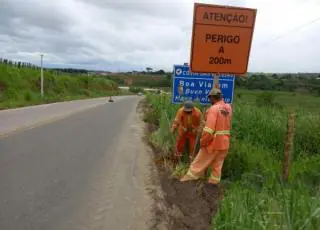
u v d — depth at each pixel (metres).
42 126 14.19
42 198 5.72
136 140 11.72
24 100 32.66
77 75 78.00
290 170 6.82
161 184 6.62
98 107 30.22
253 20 6.99
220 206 5.12
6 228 4.60
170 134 9.86
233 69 7.12
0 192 5.91
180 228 4.75
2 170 7.22
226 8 6.89
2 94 32.44
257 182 6.42
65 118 18.25
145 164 8.23
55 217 5.00
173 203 5.69
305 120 9.89
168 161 8.39
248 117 10.34
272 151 9.12
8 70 40.66
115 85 102.19
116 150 9.84
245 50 7.08
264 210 4.61
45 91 45.75
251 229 3.99
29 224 4.75
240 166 7.30
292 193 4.62
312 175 6.52
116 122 17.56
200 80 9.40
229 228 4.22
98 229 4.70
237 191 5.41
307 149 9.21
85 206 5.46
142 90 108.88
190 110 8.21
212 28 6.95
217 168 6.43
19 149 9.31
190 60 7.02
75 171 7.39
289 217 4.03
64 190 6.14
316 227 3.84
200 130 7.67
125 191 6.21
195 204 5.61
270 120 10.19
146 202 5.66
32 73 46.97
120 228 4.74
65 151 9.37
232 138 8.57
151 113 19.89
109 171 7.52
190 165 7.01
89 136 12.24
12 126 13.70
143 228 4.75
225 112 6.33
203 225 4.86
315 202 4.27
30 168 7.46
